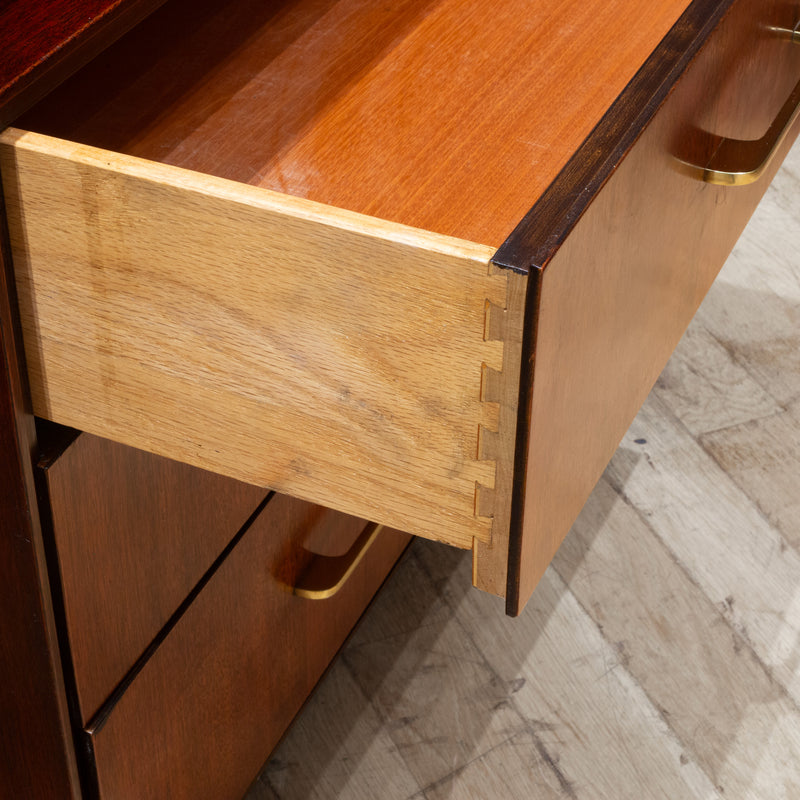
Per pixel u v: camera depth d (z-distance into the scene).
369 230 0.37
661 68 0.44
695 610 0.99
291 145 0.56
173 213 0.40
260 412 0.44
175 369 0.45
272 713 0.81
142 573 0.60
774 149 0.56
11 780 0.65
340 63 0.61
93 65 0.59
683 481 1.10
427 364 0.39
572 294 0.39
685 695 0.93
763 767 0.88
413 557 1.04
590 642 0.97
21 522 0.51
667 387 1.19
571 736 0.90
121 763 0.64
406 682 0.94
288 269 0.39
